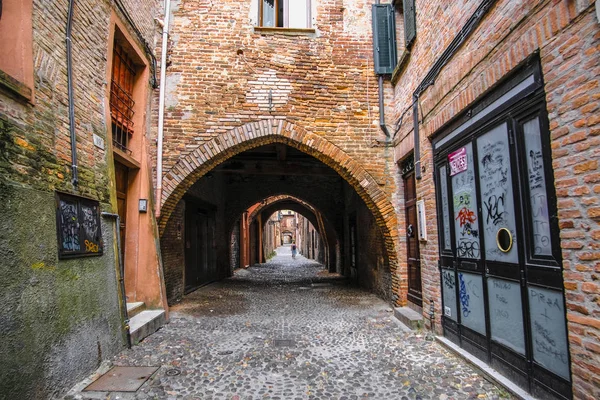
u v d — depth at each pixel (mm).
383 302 7926
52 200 3301
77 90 4000
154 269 6004
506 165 3332
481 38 3633
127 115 6000
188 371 3861
